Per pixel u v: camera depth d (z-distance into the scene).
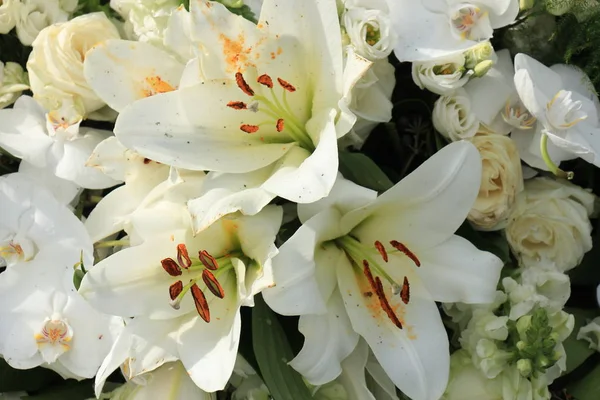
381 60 1.01
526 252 1.05
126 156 0.97
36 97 1.02
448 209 0.93
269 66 0.93
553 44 1.06
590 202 1.06
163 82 0.96
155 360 0.92
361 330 0.93
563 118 1.00
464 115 1.02
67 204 1.02
